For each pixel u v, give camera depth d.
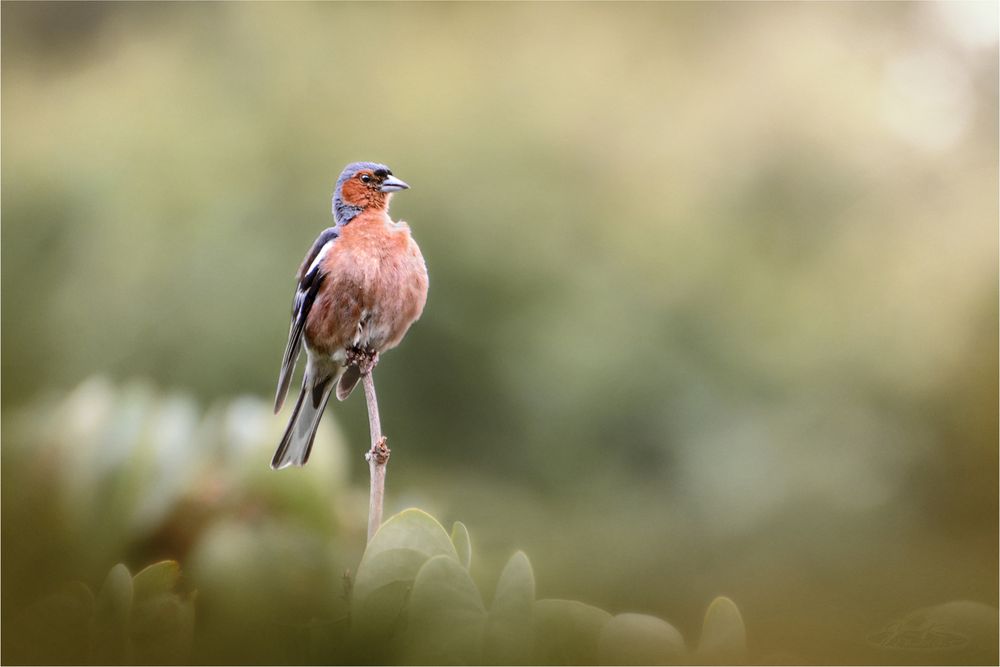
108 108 15.82
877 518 14.23
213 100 15.95
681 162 17.08
